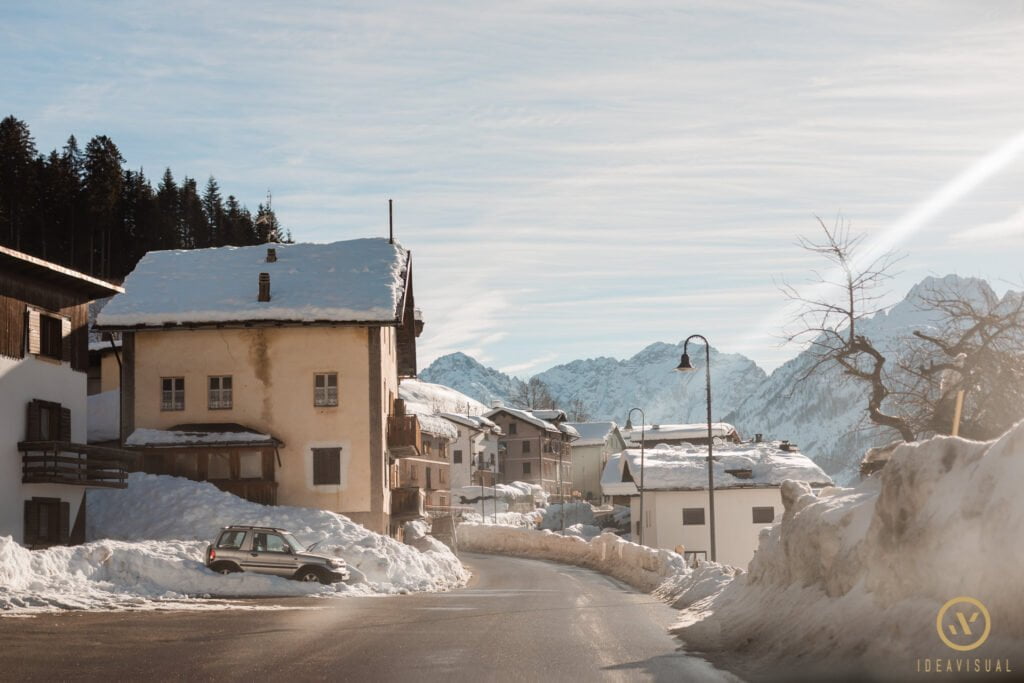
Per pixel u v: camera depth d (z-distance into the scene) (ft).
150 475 143.64
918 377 91.35
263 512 138.72
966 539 34.65
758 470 233.14
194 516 134.51
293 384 155.22
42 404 116.47
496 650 50.55
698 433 500.74
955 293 89.61
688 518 228.84
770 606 53.52
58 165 437.58
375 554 121.39
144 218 461.78
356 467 153.07
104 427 164.25
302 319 154.40
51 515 118.32
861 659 37.50
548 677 40.81
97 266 432.25
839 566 44.96
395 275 166.81
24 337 114.32
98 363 185.98
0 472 109.50
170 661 45.01
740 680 39.58
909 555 38.06
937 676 32.48
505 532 254.06
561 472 488.85
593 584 136.98
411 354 189.06
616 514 367.66
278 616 71.61
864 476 72.95
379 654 48.29
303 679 39.60
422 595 107.04
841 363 96.84
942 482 37.76
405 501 167.22
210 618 68.54
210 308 157.17
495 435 453.99
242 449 149.79
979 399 85.51
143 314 156.56
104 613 71.00
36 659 45.06
